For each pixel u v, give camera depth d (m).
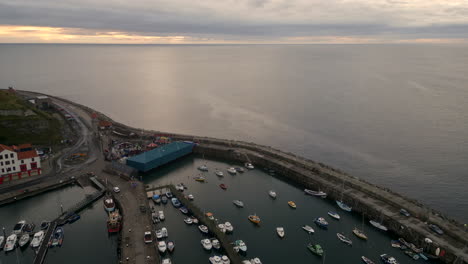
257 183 131.75
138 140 165.62
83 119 199.88
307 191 122.94
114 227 93.75
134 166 134.38
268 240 94.25
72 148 151.12
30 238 89.75
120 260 79.00
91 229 96.44
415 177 141.00
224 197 118.94
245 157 152.25
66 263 81.69
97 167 132.62
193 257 85.06
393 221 98.38
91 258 83.94
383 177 141.25
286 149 174.12
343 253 89.31
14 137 148.62
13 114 158.12
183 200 110.94
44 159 137.75
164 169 142.25
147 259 78.94
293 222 104.00
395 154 165.75
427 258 86.56
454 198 124.19
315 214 109.12
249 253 88.12
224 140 169.00
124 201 107.12
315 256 87.81
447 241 88.06
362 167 151.25
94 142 160.00
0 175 116.62
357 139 188.25
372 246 92.69
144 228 92.06
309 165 137.62
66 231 95.19
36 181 119.06
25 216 101.19
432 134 193.62
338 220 105.69
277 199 118.88
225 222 101.38
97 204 109.69
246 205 113.62
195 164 149.25
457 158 159.75
